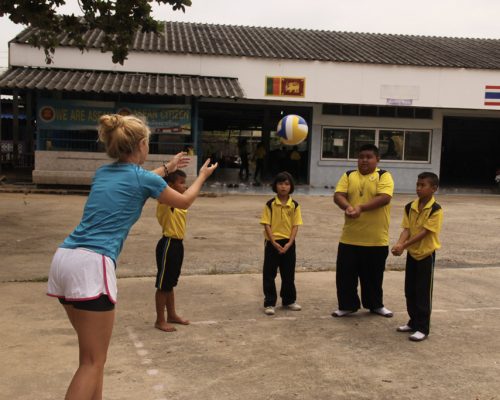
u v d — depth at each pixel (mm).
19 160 21969
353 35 24234
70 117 17375
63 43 17875
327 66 18812
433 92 19297
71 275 2961
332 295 6539
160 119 17812
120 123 3246
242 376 4184
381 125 20203
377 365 4449
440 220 5043
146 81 17516
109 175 3209
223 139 30469
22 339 4832
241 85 18641
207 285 6816
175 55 18406
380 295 5801
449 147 25453
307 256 8781
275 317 5664
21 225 10844
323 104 19906
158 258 5152
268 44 20672
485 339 5109
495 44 24312
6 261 7887
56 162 17141
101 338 3014
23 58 17797
